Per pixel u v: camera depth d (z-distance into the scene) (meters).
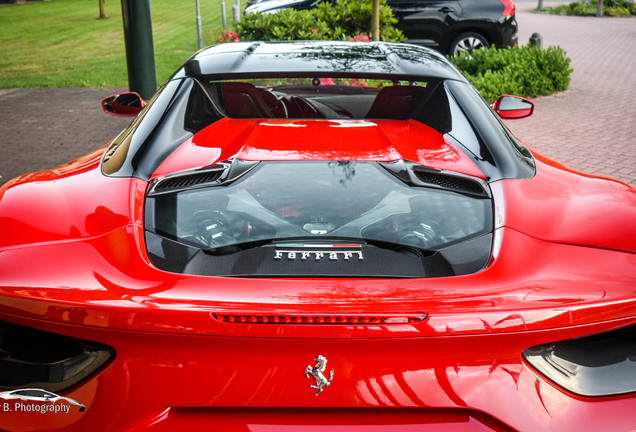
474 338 1.57
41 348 1.68
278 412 1.60
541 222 2.07
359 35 8.62
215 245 1.88
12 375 1.67
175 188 2.18
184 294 1.62
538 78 10.22
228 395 1.57
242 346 1.55
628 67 13.38
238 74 2.98
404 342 1.55
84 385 1.62
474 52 10.52
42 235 1.92
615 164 6.37
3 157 6.43
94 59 14.86
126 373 1.59
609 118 8.58
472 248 1.89
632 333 1.75
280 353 1.55
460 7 12.06
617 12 27.61
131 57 8.36
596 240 1.98
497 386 1.61
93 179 2.31
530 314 1.59
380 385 1.57
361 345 1.54
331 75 2.97
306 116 3.32
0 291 1.65
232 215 2.02
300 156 2.42
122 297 1.61
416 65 3.13
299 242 1.89
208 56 3.26
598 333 1.70
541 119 8.54
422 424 1.60
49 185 2.30
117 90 10.66
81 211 2.07
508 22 12.09
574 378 1.67
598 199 2.29
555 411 1.63
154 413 1.59
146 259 1.80
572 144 7.19
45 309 1.60
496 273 1.77
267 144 2.53
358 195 2.15
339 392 1.57
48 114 8.61
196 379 1.57
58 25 22.80
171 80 3.02
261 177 2.26
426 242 1.91
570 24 23.53
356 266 1.77
